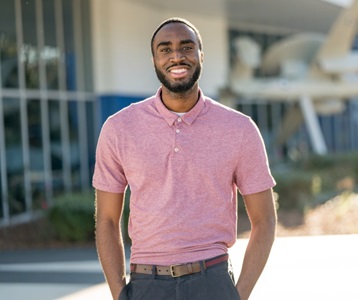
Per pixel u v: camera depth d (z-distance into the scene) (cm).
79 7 1859
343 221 1297
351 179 1983
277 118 3106
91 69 1909
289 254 970
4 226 1407
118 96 1959
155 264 307
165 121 312
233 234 321
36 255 1093
